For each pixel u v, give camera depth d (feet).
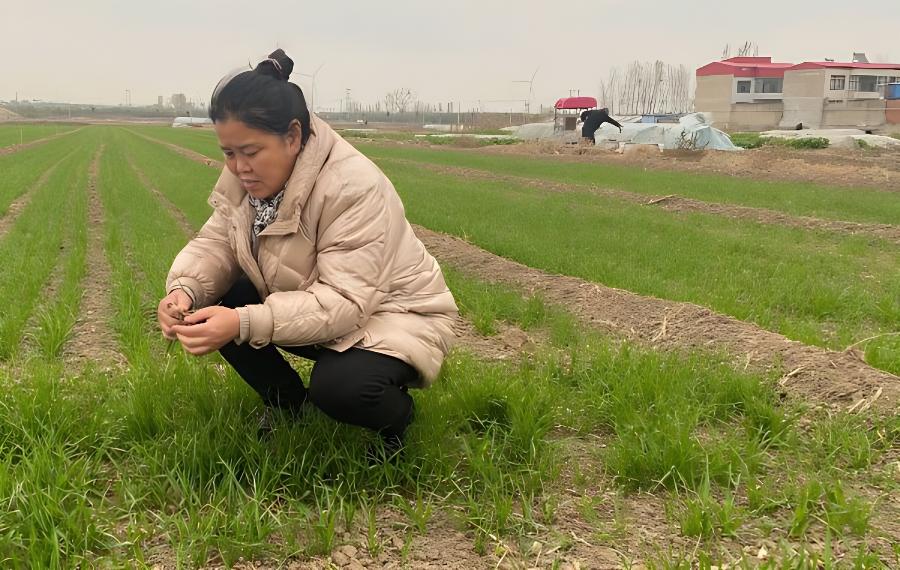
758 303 23.34
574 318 20.90
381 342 9.57
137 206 49.88
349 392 9.36
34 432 10.97
